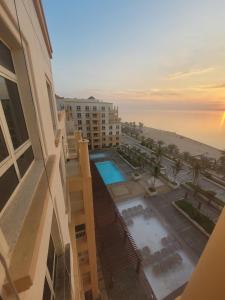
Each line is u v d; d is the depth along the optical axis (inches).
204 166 1013.2
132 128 2780.5
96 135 1566.2
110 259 470.9
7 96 76.8
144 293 411.5
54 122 220.8
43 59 145.9
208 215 675.4
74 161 339.6
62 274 126.0
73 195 309.9
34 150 104.6
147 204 754.2
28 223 59.5
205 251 93.3
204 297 91.0
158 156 1218.6
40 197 73.8
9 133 73.4
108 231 540.4
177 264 479.8
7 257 47.3
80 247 292.4
